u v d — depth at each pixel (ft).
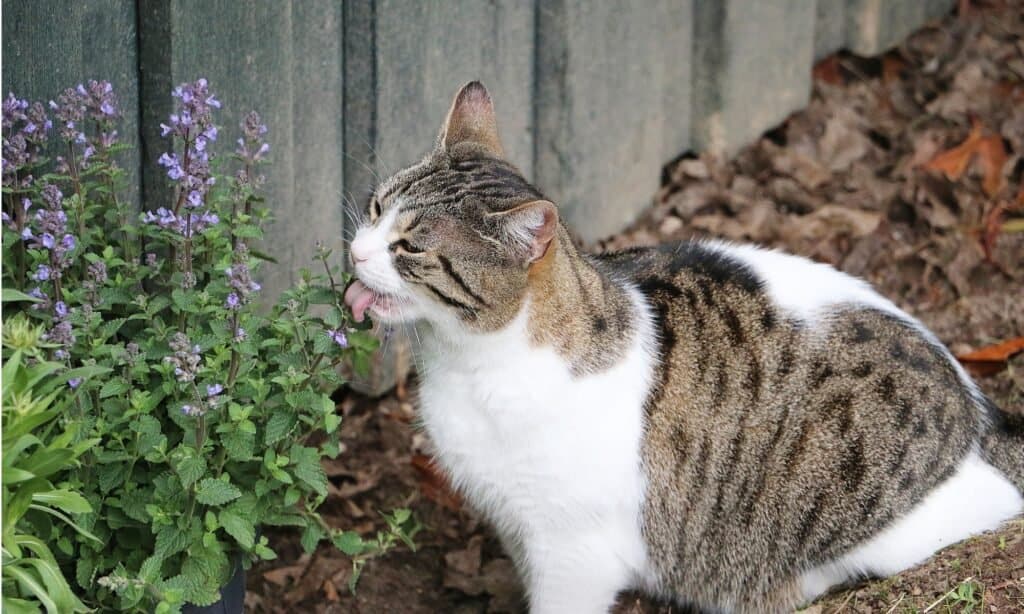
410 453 17.72
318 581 16.02
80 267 13.17
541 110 19.38
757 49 22.18
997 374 17.70
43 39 13.53
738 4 21.48
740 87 22.12
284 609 15.71
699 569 14.60
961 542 14.01
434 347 13.53
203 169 12.71
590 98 19.63
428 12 17.07
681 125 22.13
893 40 25.04
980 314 19.10
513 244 12.52
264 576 15.96
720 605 14.90
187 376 11.68
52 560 11.38
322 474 12.80
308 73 16.22
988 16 25.89
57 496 11.34
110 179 13.35
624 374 13.50
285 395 12.62
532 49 18.97
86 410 12.26
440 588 16.22
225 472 12.99
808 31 23.18
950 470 14.10
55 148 13.89
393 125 17.15
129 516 12.60
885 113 23.54
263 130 13.57
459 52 17.74
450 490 17.01
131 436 12.51
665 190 21.85
